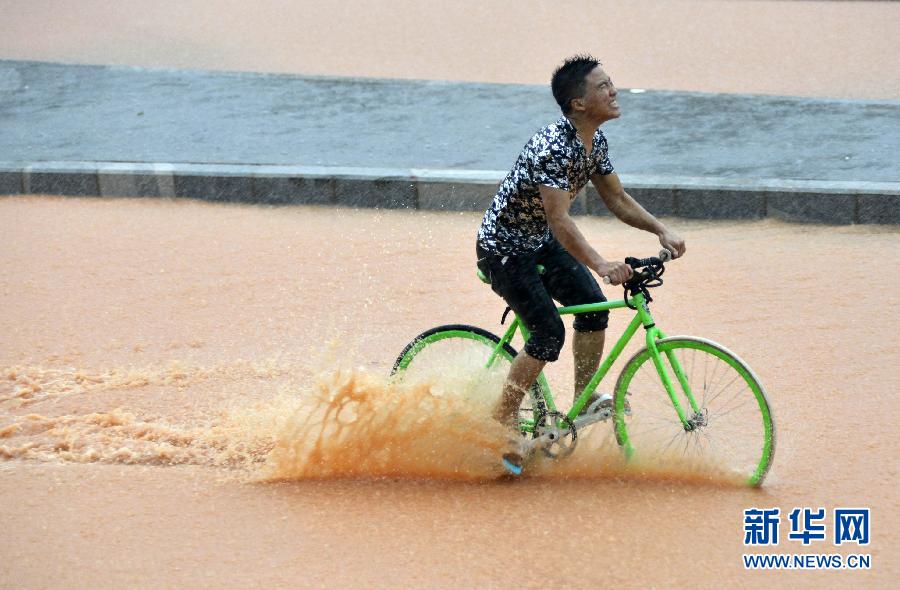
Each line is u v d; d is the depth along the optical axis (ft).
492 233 30.37
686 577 26.40
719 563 26.94
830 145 61.36
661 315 42.80
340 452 31.86
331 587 26.22
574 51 88.28
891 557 27.02
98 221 57.16
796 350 39.27
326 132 67.31
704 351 30.09
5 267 50.26
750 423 31.07
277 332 42.68
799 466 31.50
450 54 88.17
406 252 51.55
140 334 42.70
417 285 47.24
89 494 30.89
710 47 88.17
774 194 54.24
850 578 26.22
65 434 34.45
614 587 26.04
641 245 51.49
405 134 66.64
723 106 70.18
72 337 42.42
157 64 86.33
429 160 61.52
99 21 101.60
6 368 39.60
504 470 31.50
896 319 41.45
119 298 46.42
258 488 31.19
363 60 86.84
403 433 31.68
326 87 77.30
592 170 29.96
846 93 74.23
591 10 102.58
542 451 31.60
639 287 30.19
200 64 86.33
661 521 28.89
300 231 55.06
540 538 28.19
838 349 39.14
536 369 30.48
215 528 29.01
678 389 30.73
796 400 35.53
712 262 48.67
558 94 28.71
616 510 29.53
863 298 43.60
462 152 62.90
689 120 67.56
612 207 31.24
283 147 64.49
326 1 108.88
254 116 70.79
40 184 61.52
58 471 32.27
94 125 69.41
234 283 47.91
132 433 34.58
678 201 55.52
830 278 45.93
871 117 66.33
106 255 51.75
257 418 35.40
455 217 57.06
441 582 26.35
